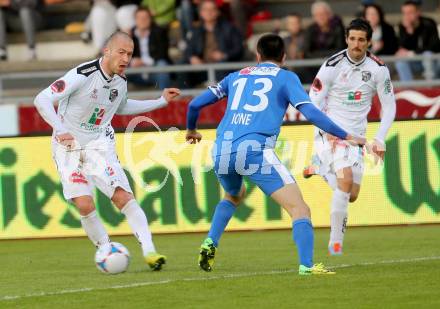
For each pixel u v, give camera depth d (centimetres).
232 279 2784
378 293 2498
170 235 4375
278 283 2686
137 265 3266
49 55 6788
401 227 4334
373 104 4828
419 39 5556
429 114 4950
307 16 6675
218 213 2970
